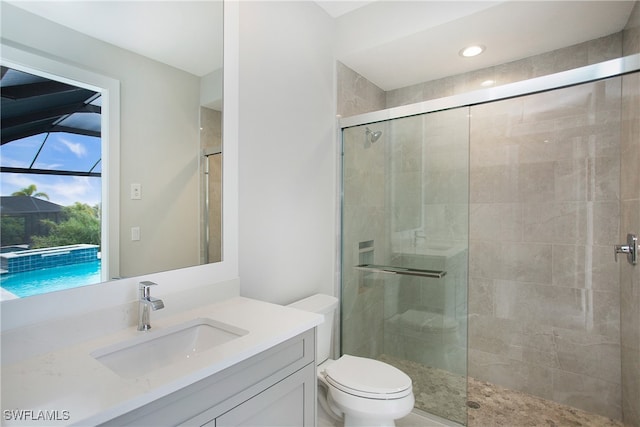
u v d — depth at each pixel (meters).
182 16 1.34
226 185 1.50
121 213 1.15
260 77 1.68
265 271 1.71
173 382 0.74
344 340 2.33
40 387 0.73
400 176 2.12
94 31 1.09
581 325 2.01
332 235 2.26
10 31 0.92
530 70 2.20
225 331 1.13
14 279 0.91
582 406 2.00
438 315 2.00
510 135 2.23
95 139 1.09
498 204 2.28
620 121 1.87
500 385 2.28
